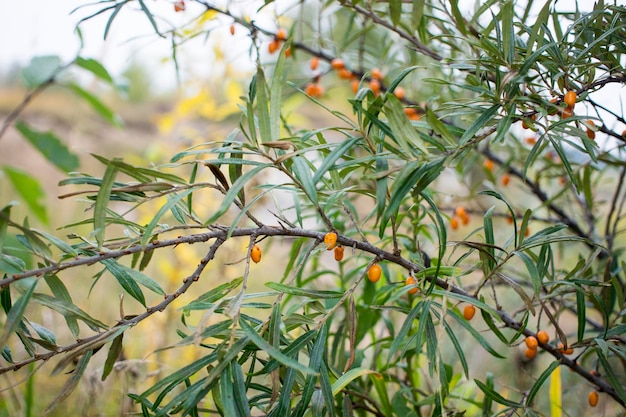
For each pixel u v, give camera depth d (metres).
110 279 0.96
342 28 0.73
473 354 0.76
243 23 0.54
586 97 0.43
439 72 0.60
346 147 0.36
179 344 0.36
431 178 0.36
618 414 0.53
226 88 0.85
